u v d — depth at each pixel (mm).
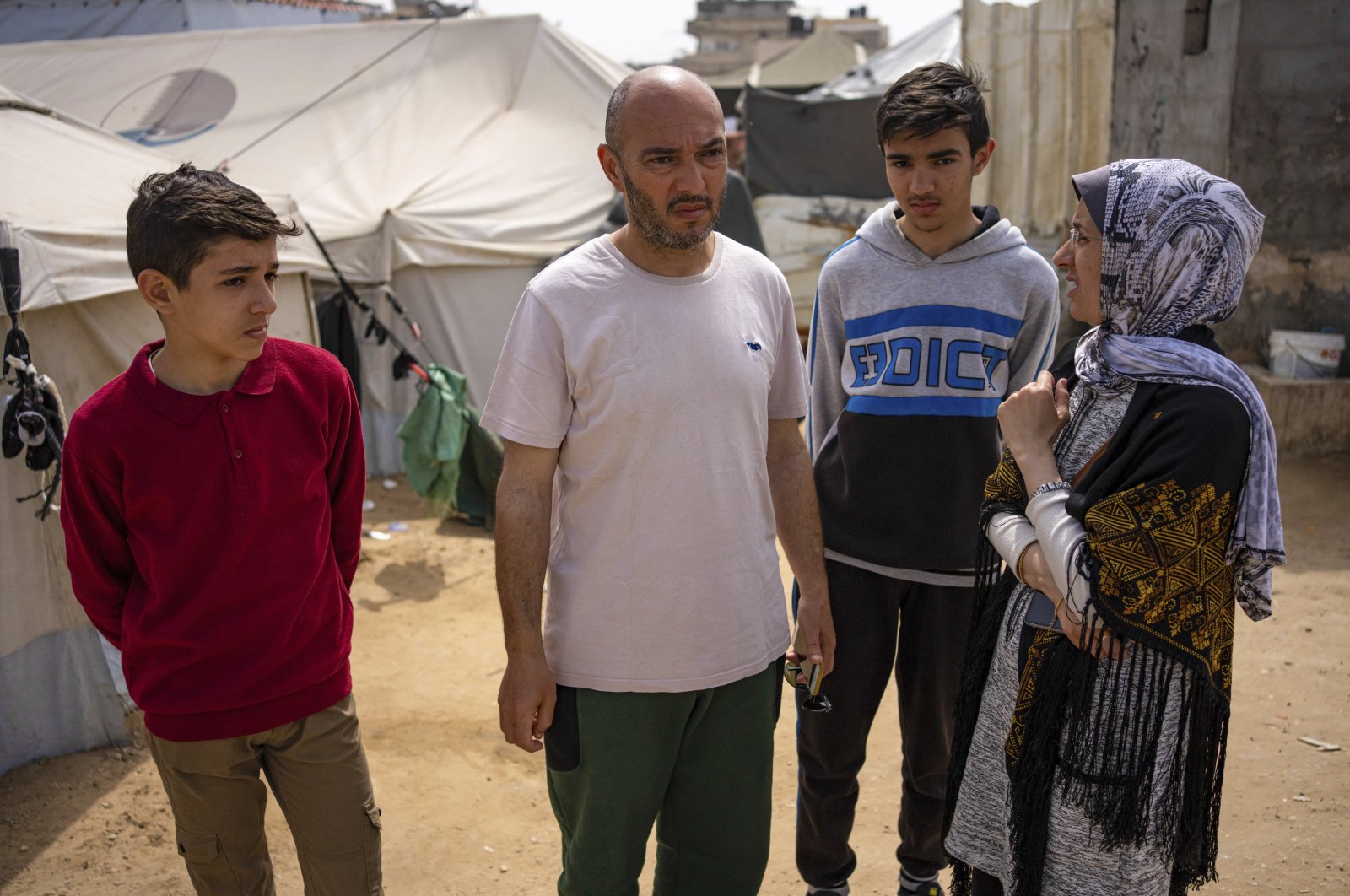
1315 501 6238
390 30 10031
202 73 9867
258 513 2156
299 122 9148
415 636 5148
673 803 2342
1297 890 2932
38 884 3221
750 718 2244
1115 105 8492
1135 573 1716
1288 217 7320
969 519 2602
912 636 2689
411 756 4008
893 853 3264
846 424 2686
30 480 3689
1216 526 1729
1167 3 7859
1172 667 1795
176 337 2107
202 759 2203
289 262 5988
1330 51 7016
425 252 7875
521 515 2068
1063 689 1861
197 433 2105
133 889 3205
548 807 3678
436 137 9062
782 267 11922
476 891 3207
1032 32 9695
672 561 2088
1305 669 4285
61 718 3893
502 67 9695
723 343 2092
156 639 2152
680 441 2062
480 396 8234
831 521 2701
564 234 8430
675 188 1962
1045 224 10031
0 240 3648
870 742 3984
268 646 2197
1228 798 3408
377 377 7941
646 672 2105
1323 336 7066
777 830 3455
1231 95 7262
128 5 14906
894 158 2551
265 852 2424
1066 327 9477
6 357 3523
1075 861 1878
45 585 3787
